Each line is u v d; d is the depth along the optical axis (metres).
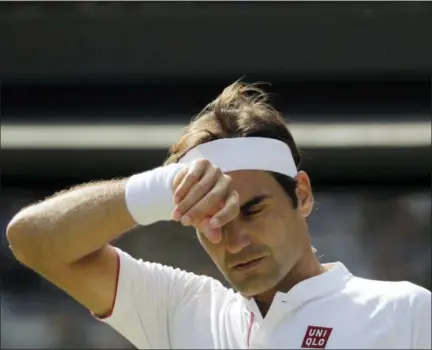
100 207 6.36
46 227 6.49
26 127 15.21
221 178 6.06
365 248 15.07
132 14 15.05
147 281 7.04
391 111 14.97
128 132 15.12
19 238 6.58
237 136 6.52
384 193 15.02
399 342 6.19
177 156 6.77
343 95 15.03
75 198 6.52
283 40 14.88
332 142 14.77
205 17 14.95
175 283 7.11
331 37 14.80
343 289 6.53
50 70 15.27
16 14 15.16
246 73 15.00
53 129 15.17
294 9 14.77
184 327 6.82
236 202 5.96
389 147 14.77
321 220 15.13
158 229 15.15
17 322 15.41
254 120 6.61
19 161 15.09
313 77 14.94
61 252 6.53
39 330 15.38
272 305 6.49
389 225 15.06
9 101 15.30
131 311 6.96
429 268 14.98
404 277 15.05
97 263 6.81
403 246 15.05
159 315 6.98
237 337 6.59
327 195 15.09
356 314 6.36
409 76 14.82
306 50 14.85
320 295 6.48
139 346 7.07
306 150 14.77
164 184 6.19
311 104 15.07
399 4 14.60
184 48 15.08
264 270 6.27
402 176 14.89
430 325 6.23
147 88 15.28
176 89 15.27
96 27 15.14
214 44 14.99
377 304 6.37
